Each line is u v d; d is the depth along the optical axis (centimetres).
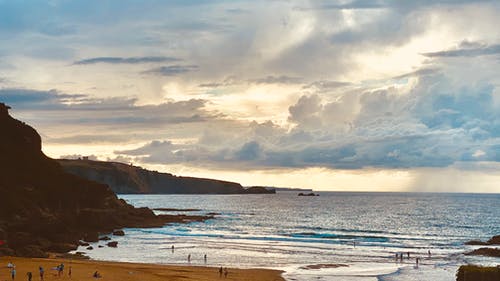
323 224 18538
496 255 9669
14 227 10956
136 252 10056
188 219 19075
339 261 9031
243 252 10175
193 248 10738
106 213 14775
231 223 18475
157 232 14175
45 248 9956
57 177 15075
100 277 6359
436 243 12269
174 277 6869
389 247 11331
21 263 7262
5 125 14925
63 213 13788
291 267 8269
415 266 8450
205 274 7319
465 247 11406
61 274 6456
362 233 14925
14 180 13625
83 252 10006
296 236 13662
